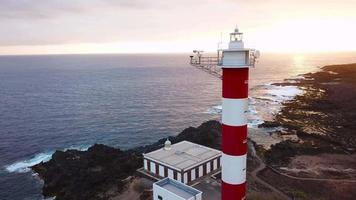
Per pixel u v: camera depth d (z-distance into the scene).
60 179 59.81
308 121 101.81
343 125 94.31
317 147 72.19
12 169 69.88
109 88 199.88
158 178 52.31
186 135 79.12
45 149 83.62
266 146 78.31
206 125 87.62
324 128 92.94
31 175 66.44
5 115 122.88
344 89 149.75
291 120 104.50
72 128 104.06
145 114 123.56
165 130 101.75
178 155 54.47
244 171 23.61
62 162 68.06
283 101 140.62
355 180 53.16
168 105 141.25
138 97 164.00
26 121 113.38
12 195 57.84
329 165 61.19
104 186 53.81
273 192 47.34
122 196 48.50
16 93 180.62
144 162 55.56
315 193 47.84
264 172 55.97
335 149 71.62
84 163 65.06
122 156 67.38
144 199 46.03
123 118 117.44
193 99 155.75
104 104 144.88
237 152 22.84
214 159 54.09
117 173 57.91
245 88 22.28
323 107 118.06
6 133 98.06
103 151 70.19
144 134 97.44
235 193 23.48
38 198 56.69
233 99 22.14
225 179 23.67
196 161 51.59
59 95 172.38
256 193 45.91
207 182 50.22
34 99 159.75
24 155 79.00
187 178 49.69
